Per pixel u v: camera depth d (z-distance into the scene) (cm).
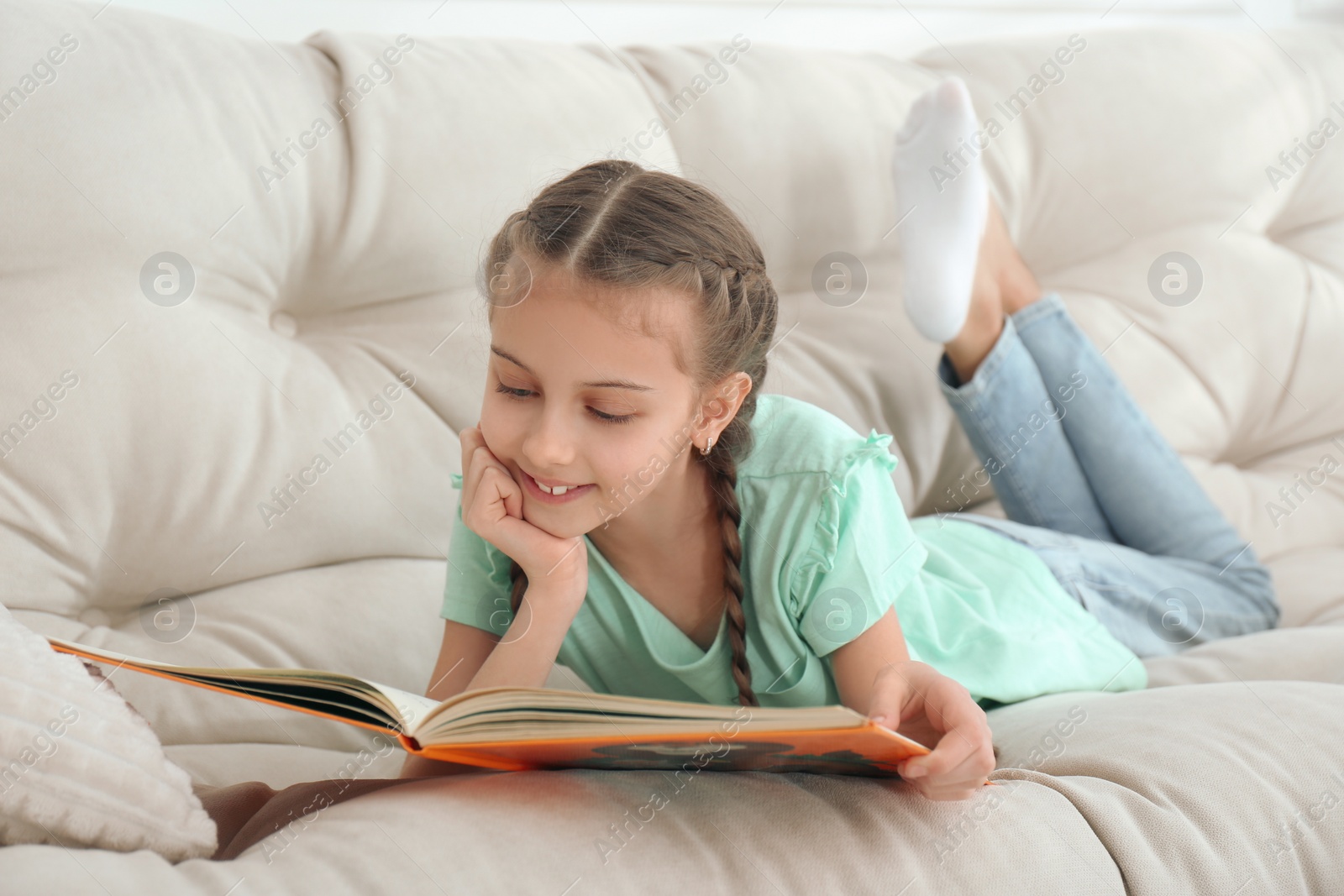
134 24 88
